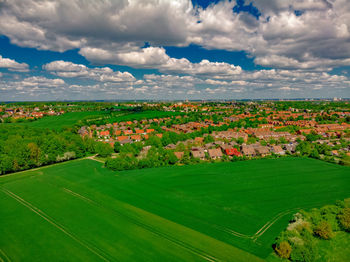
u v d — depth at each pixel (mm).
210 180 82188
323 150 120938
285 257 40938
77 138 127625
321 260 40969
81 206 62688
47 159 104750
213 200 66000
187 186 76812
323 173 89312
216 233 49625
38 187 77062
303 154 118250
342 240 46500
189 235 48812
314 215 50344
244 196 68625
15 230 50906
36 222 54312
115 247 44844
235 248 44375
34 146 102062
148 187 76375
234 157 108750
